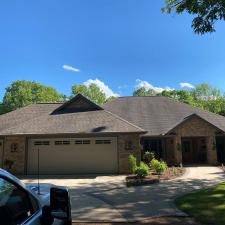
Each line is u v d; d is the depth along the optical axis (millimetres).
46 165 21922
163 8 14219
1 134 21750
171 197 12617
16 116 26547
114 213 10141
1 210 2555
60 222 3312
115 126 22062
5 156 22047
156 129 26766
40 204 3121
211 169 22859
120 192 14141
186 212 10031
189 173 20812
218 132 26375
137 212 10219
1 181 2570
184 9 13469
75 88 64438
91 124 22547
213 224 8594
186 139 30000
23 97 57531
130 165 21344
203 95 66312
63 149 22078
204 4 12453
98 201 12133
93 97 63938
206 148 27453
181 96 55531
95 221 9195
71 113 24875
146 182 16438
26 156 22016
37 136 21984
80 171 21703
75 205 11438
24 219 2711
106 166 21672
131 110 30094
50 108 27953
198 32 12977
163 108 30625
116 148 21844
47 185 4312
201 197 12164
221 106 59281
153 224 8820
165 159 27375
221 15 12500
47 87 63000
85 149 22000
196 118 26375
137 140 21625
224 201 11242
